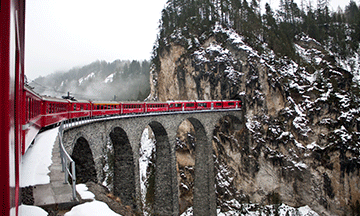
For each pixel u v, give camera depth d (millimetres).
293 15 79562
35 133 14766
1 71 2059
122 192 31016
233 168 48469
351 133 44281
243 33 58438
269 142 46125
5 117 2098
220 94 51344
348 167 42594
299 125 45562
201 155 44031
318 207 43219
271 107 47531
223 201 47312
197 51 54438
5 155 2129
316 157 43406
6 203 2139
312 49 62375
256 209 45625
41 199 8102
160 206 38625
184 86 56656
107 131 26359
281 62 52156
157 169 38969
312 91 47531
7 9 2053
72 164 8516
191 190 51344
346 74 50344
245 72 49719
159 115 34812
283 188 45312
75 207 8242
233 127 49594
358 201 42438
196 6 66562
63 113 22141
